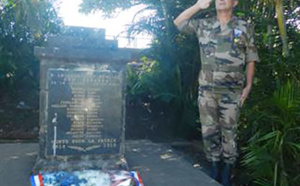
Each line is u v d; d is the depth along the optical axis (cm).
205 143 307
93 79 283
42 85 275
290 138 295
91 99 283
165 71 528
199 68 517
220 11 288
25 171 279
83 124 281
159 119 577
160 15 559
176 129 531
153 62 563
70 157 279
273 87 340
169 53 538
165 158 337
